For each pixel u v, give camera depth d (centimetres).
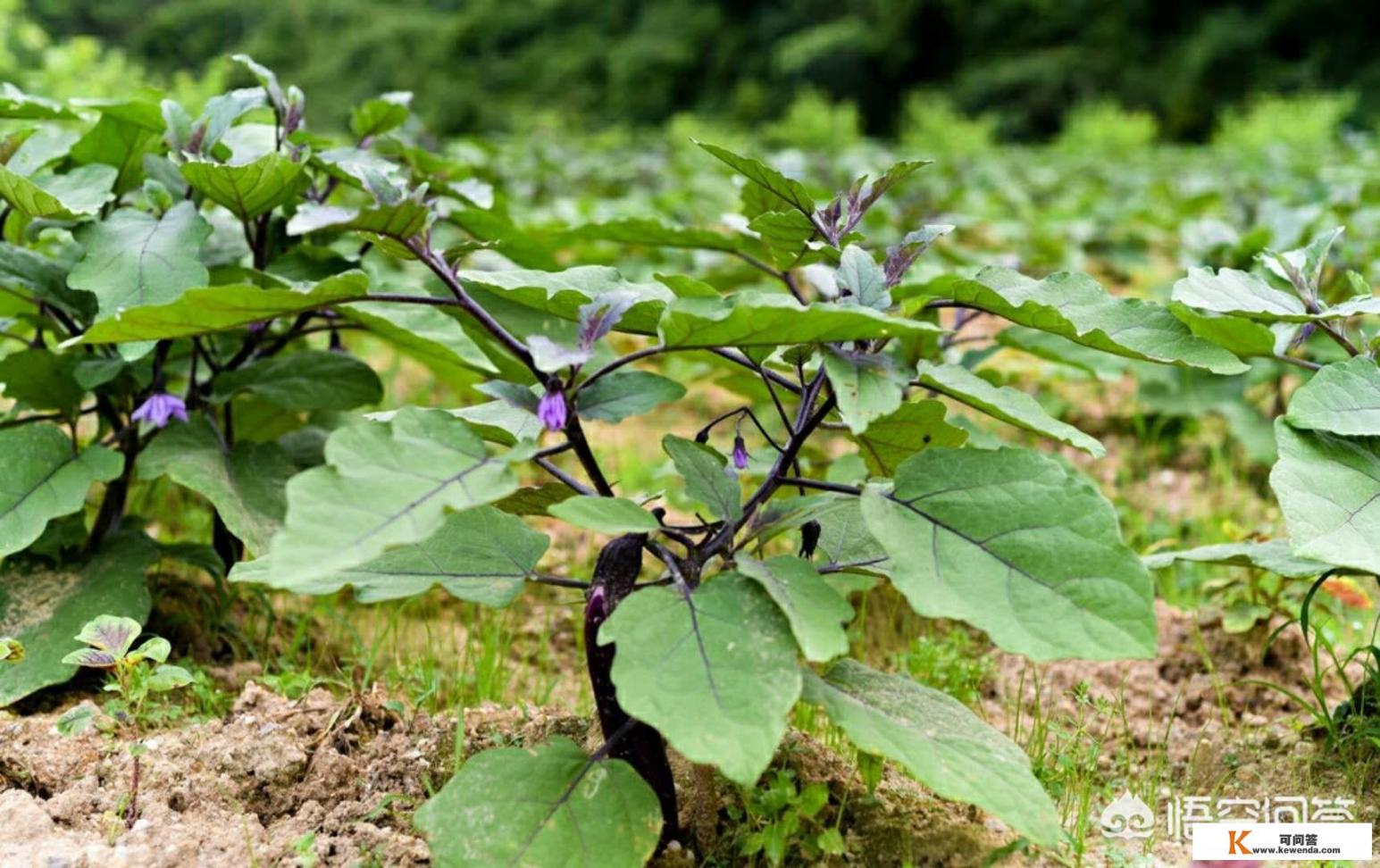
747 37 1505
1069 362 180
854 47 1387
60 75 448
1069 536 104
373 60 1616
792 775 112
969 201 443
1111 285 381
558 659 165
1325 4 1172
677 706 97
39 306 158
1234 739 140
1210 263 230
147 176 153
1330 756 131
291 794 120
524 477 213
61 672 132
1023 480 107
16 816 112
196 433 149
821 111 862
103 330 111
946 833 116
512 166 448
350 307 110
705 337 104
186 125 140
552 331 157
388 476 97
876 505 107
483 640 164
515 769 107
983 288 112
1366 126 1052
